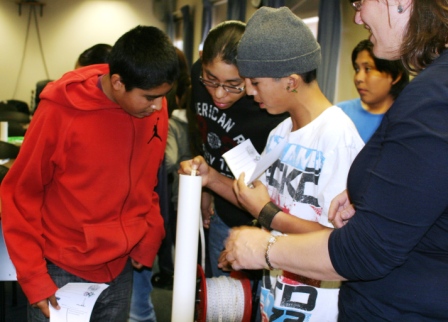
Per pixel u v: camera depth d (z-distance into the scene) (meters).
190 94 1.81
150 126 1.36
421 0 0.68
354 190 0.83
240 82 1.38
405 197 0.65
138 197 1.39
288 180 1.21
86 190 1.26
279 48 1.10
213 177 1.47
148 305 2.00
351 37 3.61
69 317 1.16
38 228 1.23
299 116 1.21
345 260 0.73
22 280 1.16
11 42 7.58
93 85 1.23
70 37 7.94
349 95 3.67
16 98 7.75
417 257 0.75
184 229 0.92
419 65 0.74
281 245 0.83
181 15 7.71
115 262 1.38
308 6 4.29
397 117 0.68
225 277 1.42
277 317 1.21
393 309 0.78
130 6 8.10
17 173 1.20
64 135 1.19
